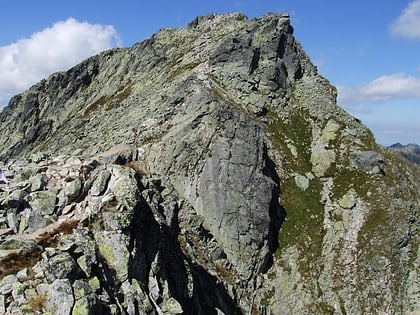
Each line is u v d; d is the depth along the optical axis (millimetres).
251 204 55125
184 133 57281
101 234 30562
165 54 97438
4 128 116188
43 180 34531
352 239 56781
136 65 99812
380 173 63281
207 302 41312
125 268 29656
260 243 54469
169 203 47312
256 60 76875
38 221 31594
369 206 59438
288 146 68125
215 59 76375
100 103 95188
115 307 26703
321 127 72500
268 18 83750
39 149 90812
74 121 91750
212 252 51094
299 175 63906
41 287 24922
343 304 52031
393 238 56562
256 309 49281
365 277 53812
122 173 34688
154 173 53656
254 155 57375
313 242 57125
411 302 53000
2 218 31453
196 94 61094
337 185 62875
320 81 85938
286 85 78312
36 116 111062
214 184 54781
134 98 78688
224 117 57750
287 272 54344
